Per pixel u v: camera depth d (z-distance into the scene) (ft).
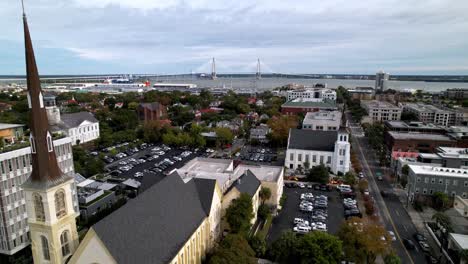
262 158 485.56
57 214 150.30
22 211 237.04
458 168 346.95
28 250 241.55
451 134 490.49
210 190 232.94
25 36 135.13
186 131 602.85
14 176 229.66
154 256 156.04
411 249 241.35
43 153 144.66
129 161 456.45
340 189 354.13
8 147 231.71
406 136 469.57
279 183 317.63
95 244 137.08
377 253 209.77
